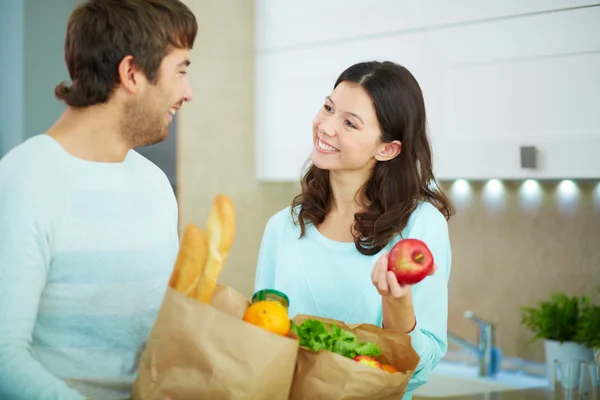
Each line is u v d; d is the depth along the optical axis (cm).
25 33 324
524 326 278
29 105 328
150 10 116
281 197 328
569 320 249
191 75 307
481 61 238
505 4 231
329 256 152
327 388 106
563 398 233
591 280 260
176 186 308
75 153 118
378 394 107
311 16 281
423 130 150
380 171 151
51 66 332
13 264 107
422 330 138
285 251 157
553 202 269
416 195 149
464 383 274
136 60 115
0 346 105
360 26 267
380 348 117
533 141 229
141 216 125
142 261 124
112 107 118
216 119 310
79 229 115
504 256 283
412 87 147
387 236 146
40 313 115
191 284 107
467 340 293
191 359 103
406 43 255
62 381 105
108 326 120
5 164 113
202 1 307
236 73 306
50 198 112
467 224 293
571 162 222
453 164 248
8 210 109
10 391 104
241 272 320
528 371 275
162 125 123
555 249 269
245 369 102
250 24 303
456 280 296
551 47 223
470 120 243
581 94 219
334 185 154
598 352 236
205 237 108
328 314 150
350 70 149
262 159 304
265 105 300
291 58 289
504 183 281
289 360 103
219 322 102
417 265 109
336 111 146
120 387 121
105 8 115
